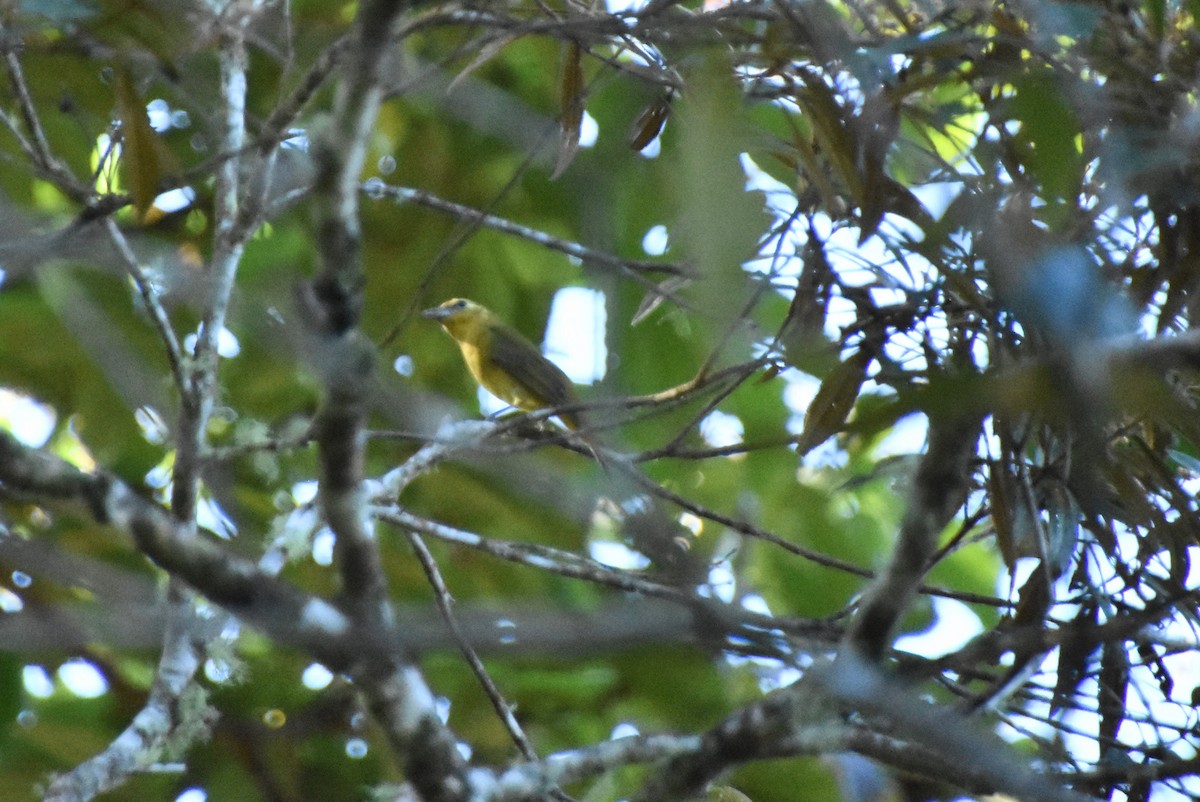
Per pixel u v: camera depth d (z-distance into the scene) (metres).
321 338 5.61
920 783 7.81
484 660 11.96
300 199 8.97
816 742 6.32
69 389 12.76
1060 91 6.71
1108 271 7.20
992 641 6.51
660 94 8.61
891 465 9.17
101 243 7.68
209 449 7.75
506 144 13.45
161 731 7.81
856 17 8.62
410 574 12.67
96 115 9.80
